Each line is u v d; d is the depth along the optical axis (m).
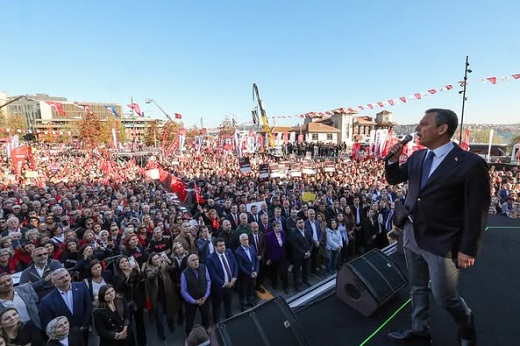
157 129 51.59
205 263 6.44
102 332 4.43
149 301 5.81
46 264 5.57
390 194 13.54
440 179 1.88
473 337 2.09
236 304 7.20
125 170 25.02
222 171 24.20
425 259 2.06
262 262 7.60
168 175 19.78
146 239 7.82
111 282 5.58
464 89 15.44
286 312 2.27
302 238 7.75
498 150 29.52
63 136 66.62
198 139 34.53
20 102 85.56
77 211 10.22
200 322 6.52
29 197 13.25
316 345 2.40
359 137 50.66
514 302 2.97
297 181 17.48
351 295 2.92
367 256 3.14
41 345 4.11
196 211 12.65
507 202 11.51
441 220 1.91
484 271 3.71
